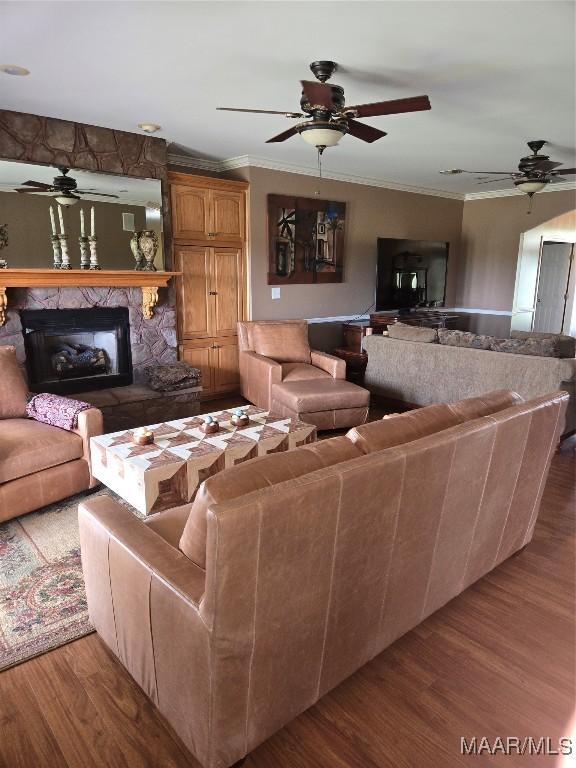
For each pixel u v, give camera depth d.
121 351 4.40
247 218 5.20
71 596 2.15
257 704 1.37
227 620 1.19
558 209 6.61
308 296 5.88
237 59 2.66
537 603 2.16
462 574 2.07
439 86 3.08
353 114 2.69
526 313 7.20
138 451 2.68
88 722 1.57
